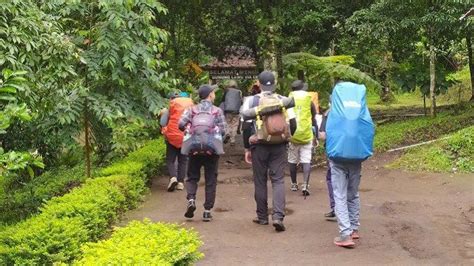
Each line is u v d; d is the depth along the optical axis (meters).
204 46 16.61
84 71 8.30
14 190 9.98
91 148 9.67
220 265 5.60
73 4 8.08
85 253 4.74
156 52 9.39
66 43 6.68
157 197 8.95
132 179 8.56
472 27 13.31
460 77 21.52
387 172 10.49
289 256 5.88
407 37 15.16
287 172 11.09
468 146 10.59
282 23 13.89
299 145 8.93
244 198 8.89
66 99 7.48
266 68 14.23
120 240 5.02
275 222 6.73
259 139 6.73
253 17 14.84
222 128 7.27
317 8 14.93
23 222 6.00
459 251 5.96
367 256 5.82
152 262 4.18
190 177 7.40
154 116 9.55
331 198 7.34
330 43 16.59
